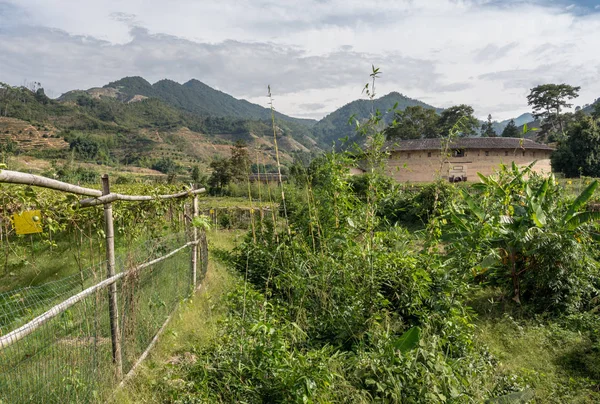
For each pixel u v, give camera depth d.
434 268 6.24
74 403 3.41
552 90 76.06
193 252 7.18
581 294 7.41
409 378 3.94
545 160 42.25
